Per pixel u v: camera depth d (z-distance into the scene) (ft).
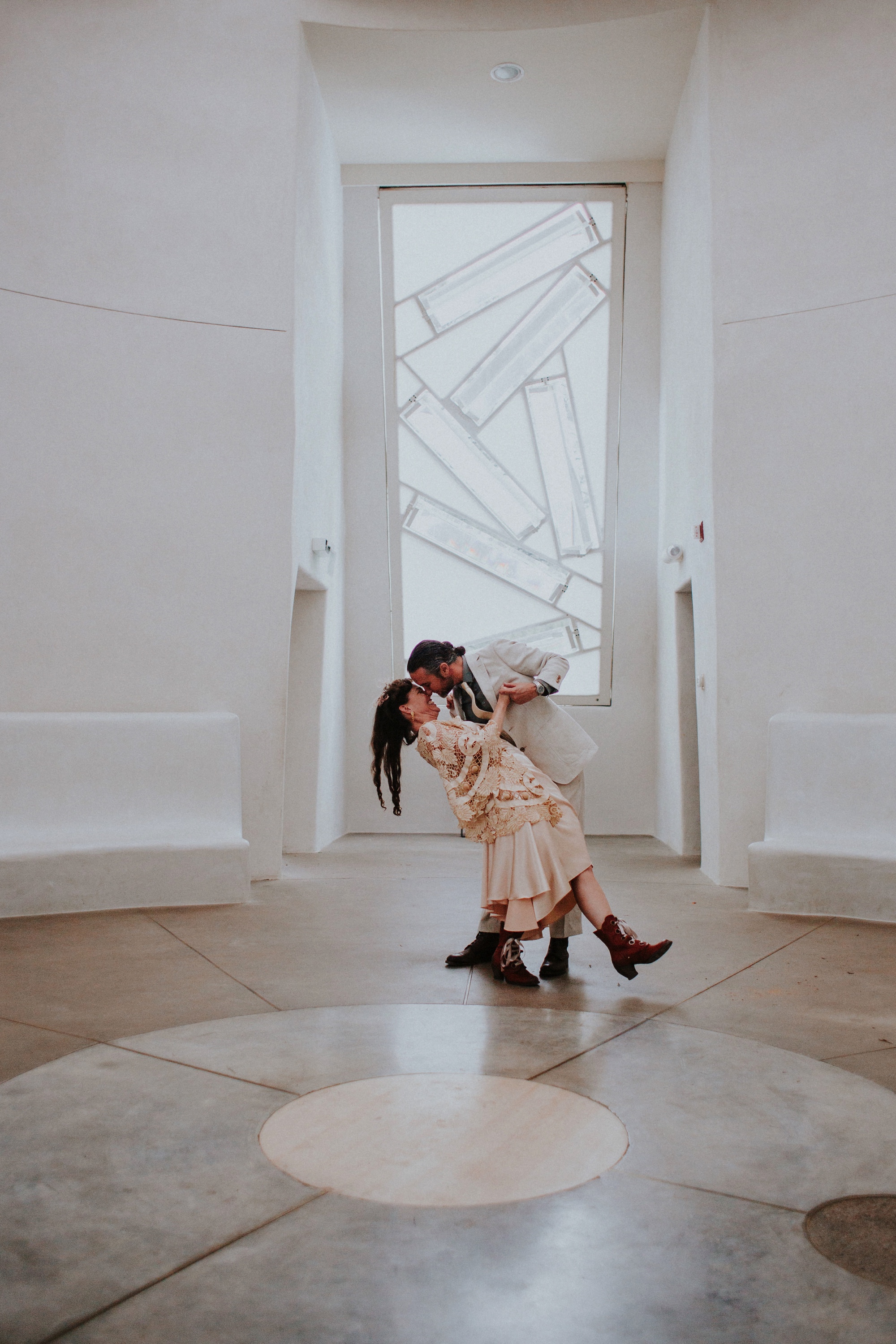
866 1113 9.02
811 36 21.75
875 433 20.92
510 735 14.49
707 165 23.07
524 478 32.17
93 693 21.15
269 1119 8.79
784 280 21.80
